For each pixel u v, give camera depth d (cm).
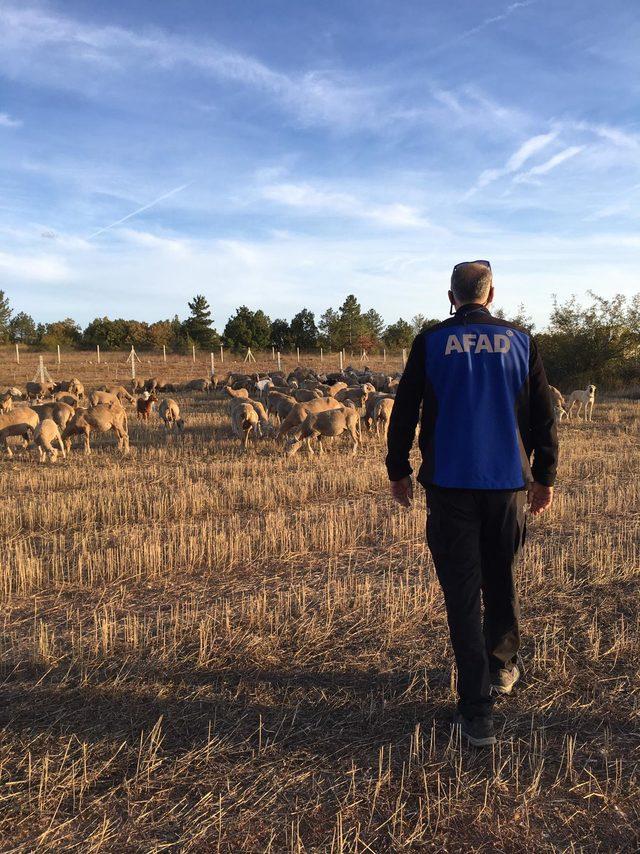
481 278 346
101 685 417
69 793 312
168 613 556
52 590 624
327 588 593
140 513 922
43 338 6738
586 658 451
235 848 275
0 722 377
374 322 8325
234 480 1120
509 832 284
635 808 297
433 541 345
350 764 331
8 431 1470
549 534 785
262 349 6750
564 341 3344
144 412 2116
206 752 340
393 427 354
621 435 1719
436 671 434
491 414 328
